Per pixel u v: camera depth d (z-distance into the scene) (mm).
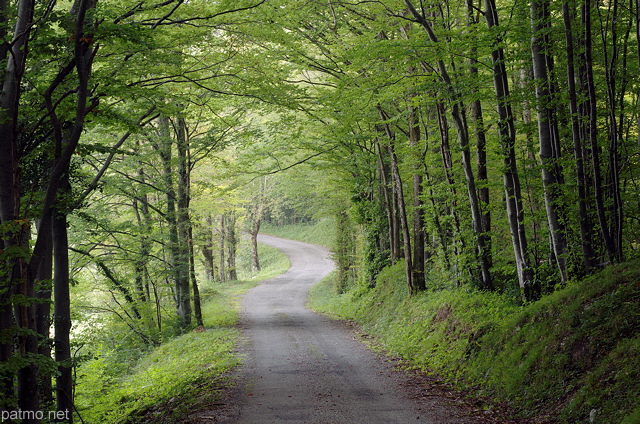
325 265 51719
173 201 21750
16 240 7750
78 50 7793
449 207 17844
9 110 7918
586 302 8617
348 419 8016
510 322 10516
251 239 59594
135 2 11789
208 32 12852
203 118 18359
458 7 14312
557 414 7266
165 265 21188
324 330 19484
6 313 7184
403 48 12094
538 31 10188
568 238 10883
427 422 7805
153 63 11695
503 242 16938
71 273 18516
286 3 13734
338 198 30281
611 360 7152
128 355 19969
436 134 17328
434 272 19312
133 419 9641
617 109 10891
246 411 8539
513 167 12203
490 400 8891
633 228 10648
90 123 11125
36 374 7957
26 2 8477
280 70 15617
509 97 11516
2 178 7844
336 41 16688
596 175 9242
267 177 46375
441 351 12648
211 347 16266
